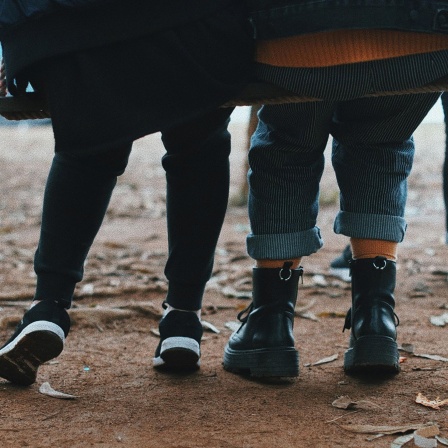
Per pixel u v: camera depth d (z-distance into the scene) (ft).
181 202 8.45
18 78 6.91
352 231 8.23
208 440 6.61
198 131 7.97
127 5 6.49
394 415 7.25
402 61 6.56
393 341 8.25
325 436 6.72
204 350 10.02
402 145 8.29
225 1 6.59
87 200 7.63
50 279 7.73
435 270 16.22
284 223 8.07
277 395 7.89
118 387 8.25
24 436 6.73
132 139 6.58
